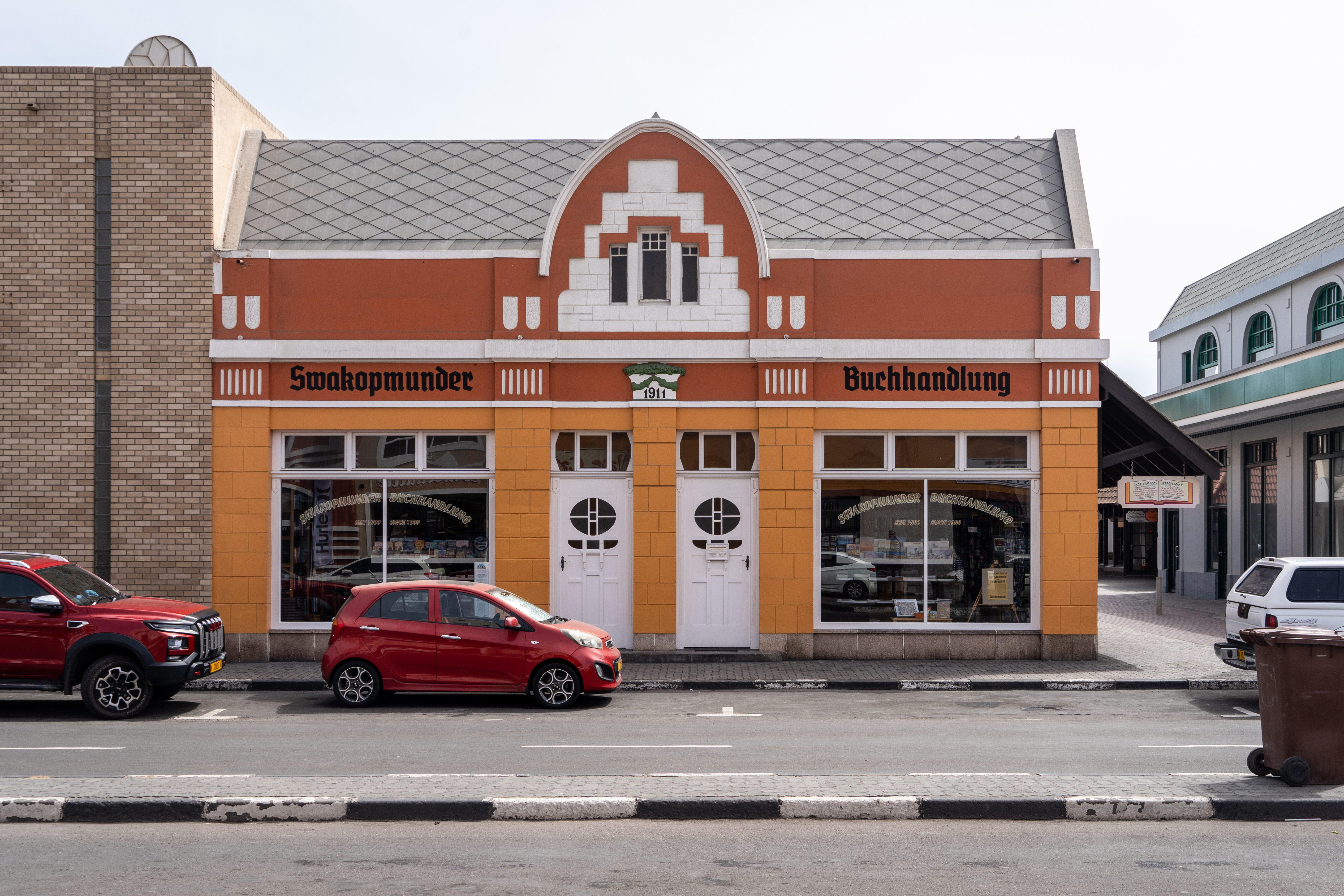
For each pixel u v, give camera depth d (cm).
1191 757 944
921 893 595
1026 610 1598
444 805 743
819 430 1600
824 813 748
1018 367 1592
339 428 1595
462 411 1595
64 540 1576
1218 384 2505
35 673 1178
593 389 1598
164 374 1578
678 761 915
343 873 627
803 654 1577
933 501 1603
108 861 650
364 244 1641
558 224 1602
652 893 594
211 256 1584
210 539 1576
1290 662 813
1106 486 3747
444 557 1599
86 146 1591
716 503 1605
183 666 1190
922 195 1722
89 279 1584
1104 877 623
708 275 1602
